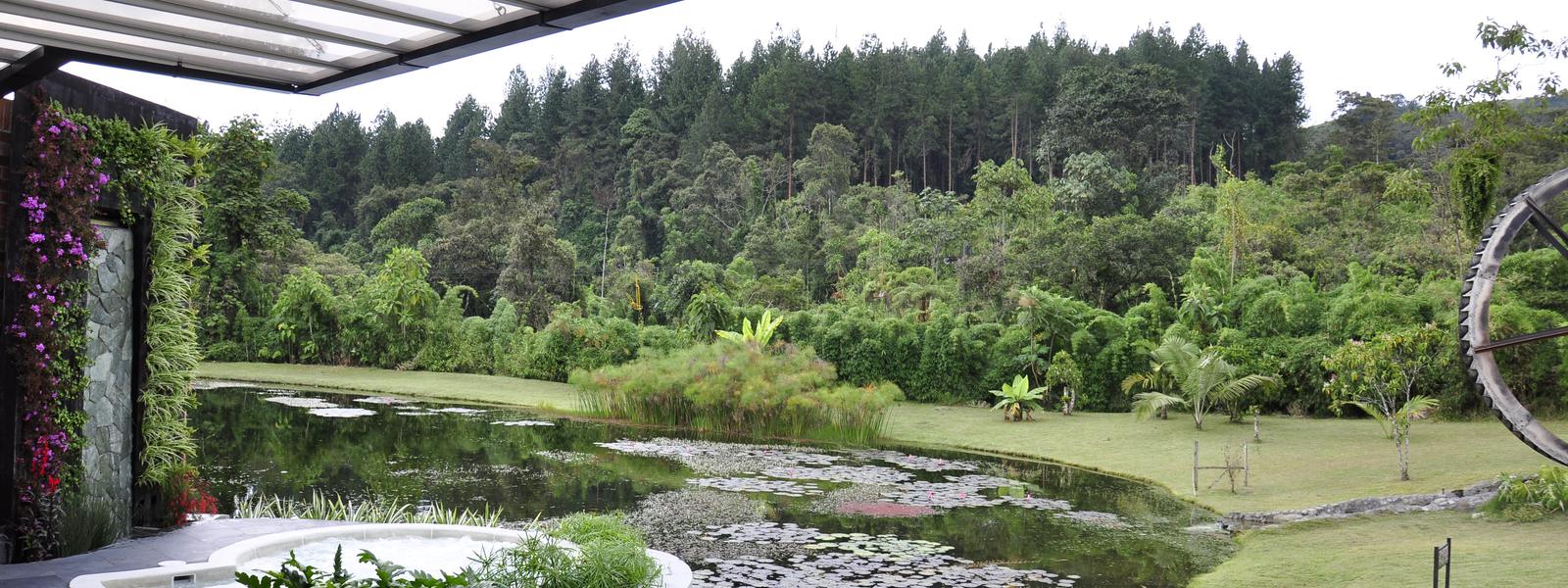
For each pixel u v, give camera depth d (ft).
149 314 26.30
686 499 40.29
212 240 97.09
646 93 263.70
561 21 13.66
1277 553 31.68
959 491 43.73
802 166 196.95
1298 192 130.93
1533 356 59.06
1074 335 73.31
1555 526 32.63
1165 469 48.85
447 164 246.88
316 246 190.70
